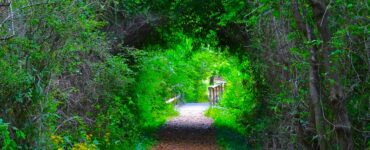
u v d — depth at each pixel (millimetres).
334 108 5477
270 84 10086
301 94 6691
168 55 23594
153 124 22031
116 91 12859
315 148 6844
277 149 9875
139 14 15469
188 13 16969
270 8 6906
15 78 6312
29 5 6453
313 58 5594
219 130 19266
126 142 13438
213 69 39469
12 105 6566
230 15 12852
